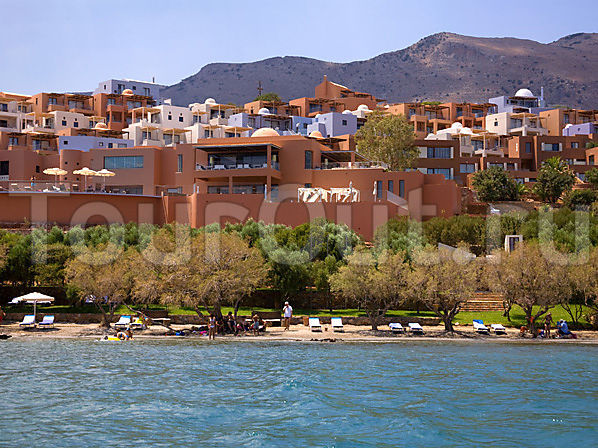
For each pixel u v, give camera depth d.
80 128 137.38
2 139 129.12
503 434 24.59
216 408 27.48
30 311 57.47
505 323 56.50
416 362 39.06
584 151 137.38
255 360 38.97
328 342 47.59
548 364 38.81
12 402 27.78
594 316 56.53
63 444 22.66
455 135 144.25
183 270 51.19
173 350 42.47
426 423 25.75
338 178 84.38
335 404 28.47
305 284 60.44
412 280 52.59
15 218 75.62
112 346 43.97
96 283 51.56
